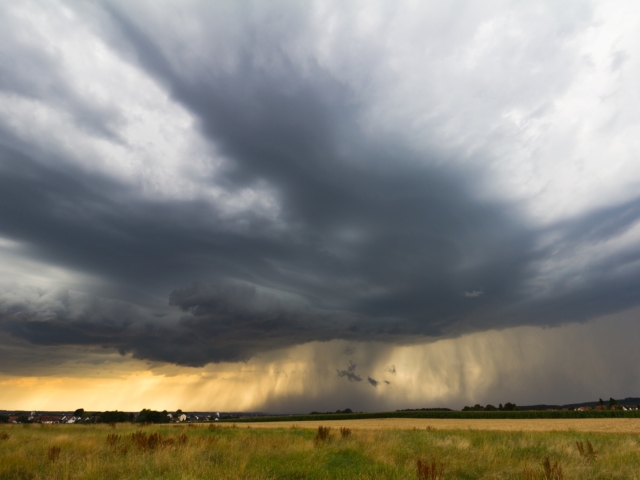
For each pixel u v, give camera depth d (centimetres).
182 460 1161
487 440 1928
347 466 1238
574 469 1226
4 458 1197
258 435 2394
